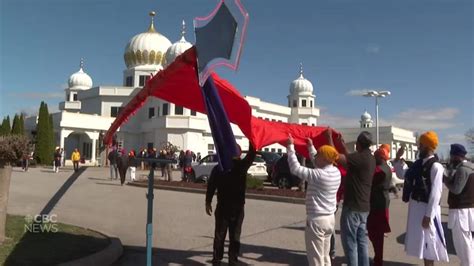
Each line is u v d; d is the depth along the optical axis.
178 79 5.63
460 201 6.40
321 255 5.41
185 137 48.91
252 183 18.06
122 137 52.81
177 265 7.07
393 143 71.69
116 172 25.50
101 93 56.94
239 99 5.75
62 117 49.12
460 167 6.32
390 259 7.63
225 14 4.22
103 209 12.91
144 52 60.91
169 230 9.92
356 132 72.56
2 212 7.35
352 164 5.68
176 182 21.95
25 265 6.07
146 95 5.32
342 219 5.75
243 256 7.65
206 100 5.52
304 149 7.04
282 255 7.75
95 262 6.67
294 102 80.50
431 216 6.01
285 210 13.61
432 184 6.02
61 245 7.39
